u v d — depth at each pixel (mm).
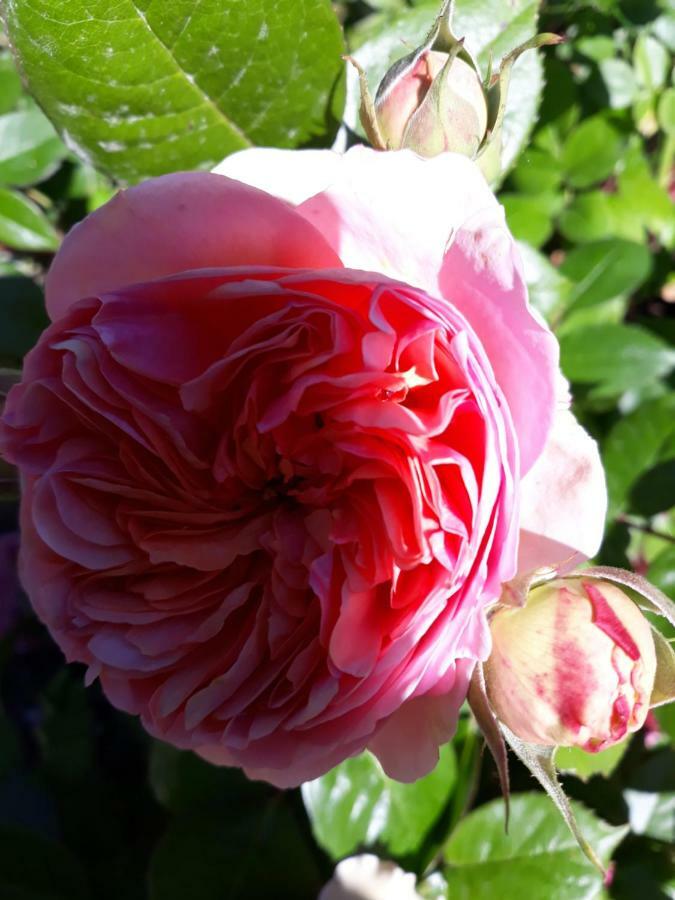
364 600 115
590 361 221
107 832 227
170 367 112
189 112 153
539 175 233
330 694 112
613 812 197
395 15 162
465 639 108
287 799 194
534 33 166
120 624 125
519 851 179
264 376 114
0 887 201
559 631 124
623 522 204
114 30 140
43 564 126
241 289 103
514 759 193
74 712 235
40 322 184
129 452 118
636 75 235
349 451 112
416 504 108
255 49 147
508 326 104
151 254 114
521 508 119
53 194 223
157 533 123
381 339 103
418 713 123
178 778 188
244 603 129
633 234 244
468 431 109
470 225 103
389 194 108
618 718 124
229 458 121
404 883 167
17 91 212
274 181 112
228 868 184
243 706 119
